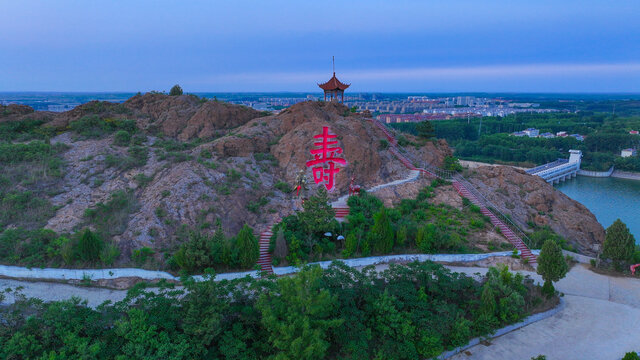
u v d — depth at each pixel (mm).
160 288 25266
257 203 40219
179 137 52625
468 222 42312
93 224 33688
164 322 23516
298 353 21391
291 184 44812
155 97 60969
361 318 26156
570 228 49438
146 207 35969
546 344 27328
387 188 47156
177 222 34875
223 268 31062
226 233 35188
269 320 22234
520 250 38719
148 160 44562
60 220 33688
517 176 56219
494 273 30766
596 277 36844
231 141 46969
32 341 21406
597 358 25859
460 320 27266
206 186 39562
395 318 25938
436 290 28359
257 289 25297
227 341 23812
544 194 53625
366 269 28719
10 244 30047
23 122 51844
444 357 26047
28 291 27266
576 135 183875
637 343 27312
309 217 34562
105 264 29547
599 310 31359
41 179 38656
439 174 54469
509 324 29141
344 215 40156
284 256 32438
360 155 48844
